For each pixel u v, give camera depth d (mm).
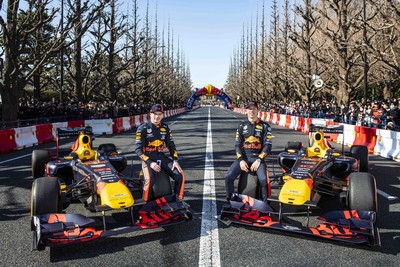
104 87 42719
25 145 15383
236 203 5129
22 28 19344
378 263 4098
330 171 6840
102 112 28422
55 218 4461
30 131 16141
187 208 5039
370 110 19125
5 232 5191
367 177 5004
